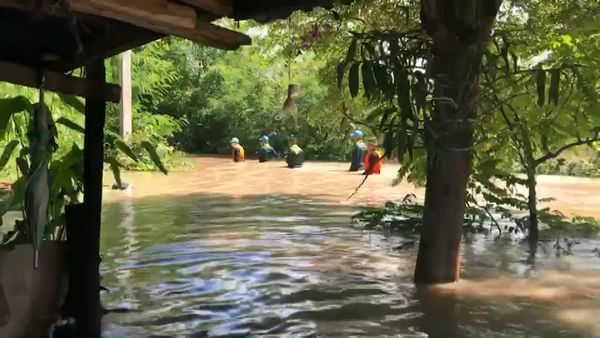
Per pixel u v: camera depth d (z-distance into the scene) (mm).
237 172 16219
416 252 6355
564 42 6723
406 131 4492
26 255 3705
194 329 3955
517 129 6613
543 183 14062
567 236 7395
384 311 4359
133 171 15352
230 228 7727
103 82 3846
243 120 26156
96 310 3904
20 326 3662
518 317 4230
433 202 5145
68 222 3887
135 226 7789
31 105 4176
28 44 2879
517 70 5164
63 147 8617
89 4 2434
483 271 5594
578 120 6668
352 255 6211
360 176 15227
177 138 27031
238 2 2975
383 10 7219
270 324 4059
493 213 9023
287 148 23281
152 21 2682
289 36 9109
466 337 3811
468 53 4559
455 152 4984
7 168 8172
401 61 4609
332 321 4117
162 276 5305
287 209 9469
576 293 4844
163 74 20984
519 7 6711
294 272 5484
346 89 8133
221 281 5152
